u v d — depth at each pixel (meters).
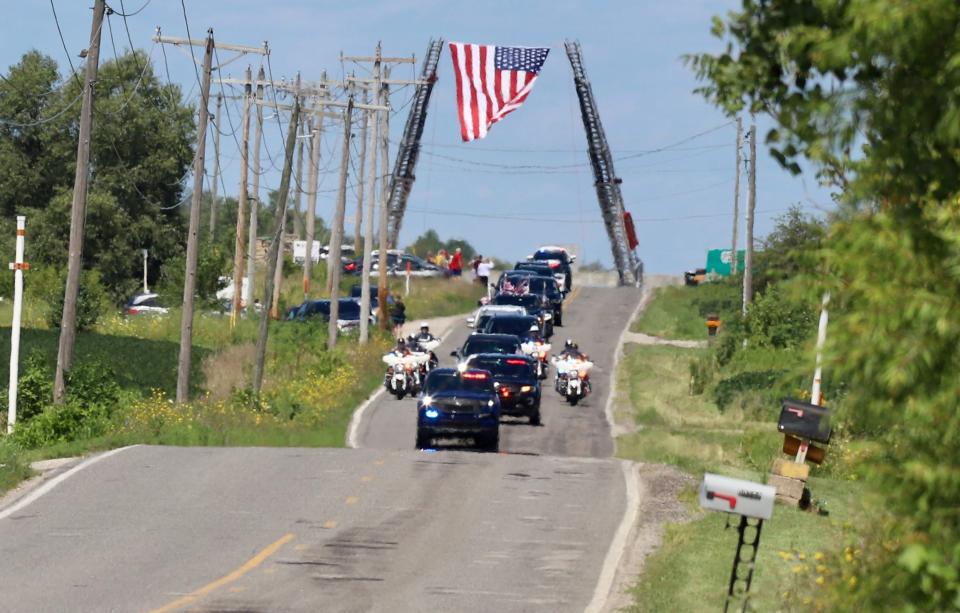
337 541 69.56
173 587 58.16
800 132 26.97
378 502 80.88
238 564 63.47
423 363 175.38
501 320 198.50
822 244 27.44
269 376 180.75
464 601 57.41
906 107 25.64
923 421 25.66
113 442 107.94
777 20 28.17
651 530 74.19
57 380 128.50
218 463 93.75
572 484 88.56
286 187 164.75
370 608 55.47
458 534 72.31
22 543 67.25
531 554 67.81
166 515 75.19
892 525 27.98
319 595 57.53
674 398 173.62
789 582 58.31
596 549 69.25
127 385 163.25
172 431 122.19
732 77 28.67
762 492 45.28
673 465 99.31
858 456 29.27
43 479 85.81
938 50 25.03
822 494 87.81
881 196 26.64
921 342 25.12
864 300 25.97
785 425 81.00
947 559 25.94
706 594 57.88
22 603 54.38
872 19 24.70
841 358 26.28
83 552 65.38
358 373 184.12
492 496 83.62
